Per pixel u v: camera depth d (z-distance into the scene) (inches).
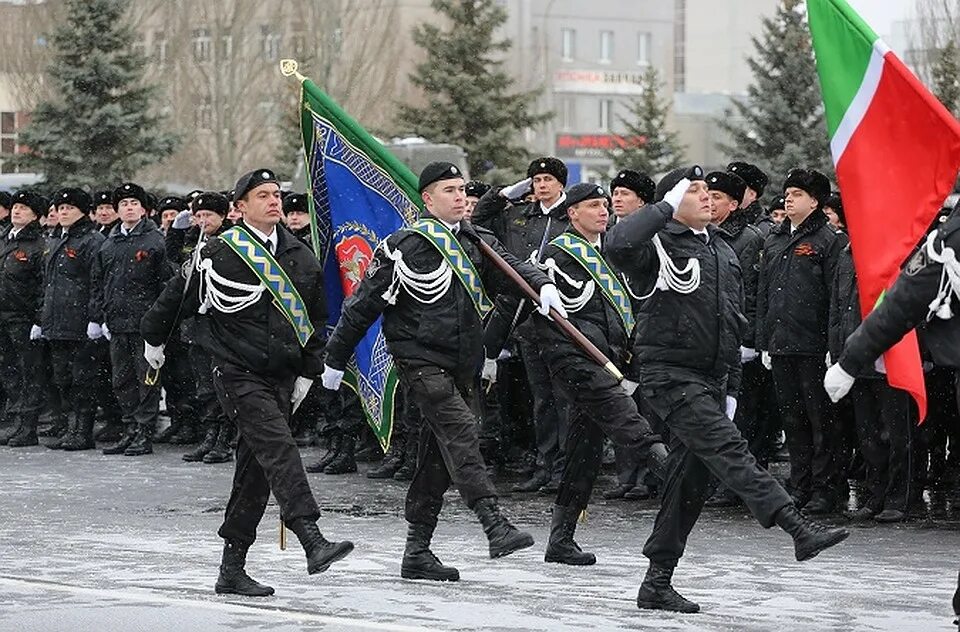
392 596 474.6
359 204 605.9
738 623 433.1
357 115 2277.3
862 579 523.2
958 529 652.1
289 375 484.4
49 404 1013.2
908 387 440.8
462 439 489.7
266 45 2317.9
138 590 486.3
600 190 584.4
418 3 2746.1
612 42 4156.0
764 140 1958.7
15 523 668.7
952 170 457.4
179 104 2231.8
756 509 438.6
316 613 443.8
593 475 543.8
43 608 451.5
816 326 684.1
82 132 1716.3
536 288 507.2
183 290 487.2
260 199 482.3
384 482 803.4
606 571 530.9
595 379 523.8
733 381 474.6
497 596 475.5
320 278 489.4
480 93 2023.9
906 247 460.4
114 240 916.0
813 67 1953.7
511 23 3503.9
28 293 975.0
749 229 727.7
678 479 454.6
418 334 495.8
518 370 824.9
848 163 470.9
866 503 687.7
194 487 789.2
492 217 730.8
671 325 457.4
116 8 1734.7
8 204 1063.0
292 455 473.1
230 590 477.4
